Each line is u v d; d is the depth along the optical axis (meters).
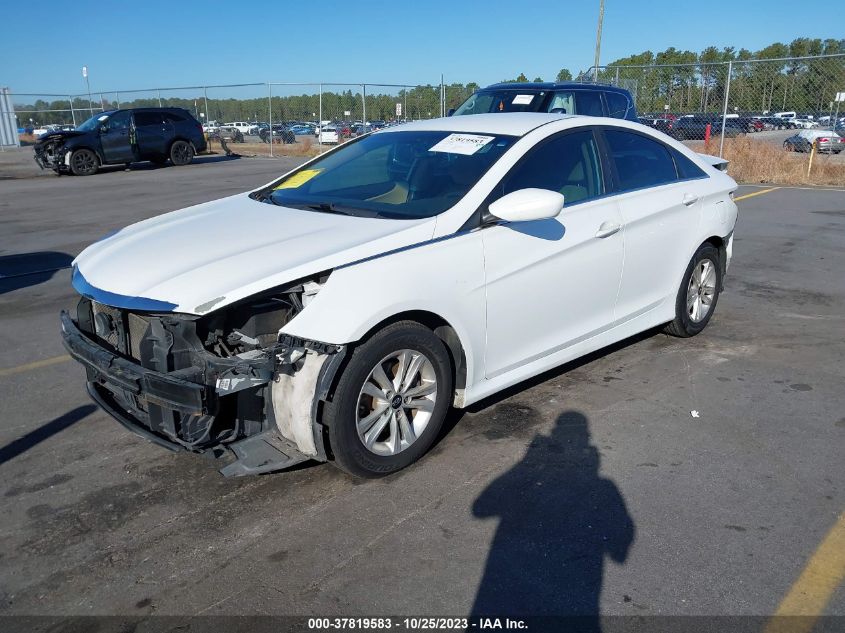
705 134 18.56
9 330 5.77
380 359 3.22
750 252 8.35
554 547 2.91
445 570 2.78
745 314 6.02
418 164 4.07
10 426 4.07
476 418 4.05
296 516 3.15
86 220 10.91
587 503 3.21
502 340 3.79
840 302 6.33
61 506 3.25
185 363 3.04
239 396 3.19
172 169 19.94
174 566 2.83
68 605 2.62
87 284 3.34
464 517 3.12
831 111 17.66
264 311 3.15
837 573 2.73
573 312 4.18
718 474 3.45
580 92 10.66
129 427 3.34
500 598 2.62
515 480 3.41
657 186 4.77
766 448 3.70
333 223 3.60
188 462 3.64
